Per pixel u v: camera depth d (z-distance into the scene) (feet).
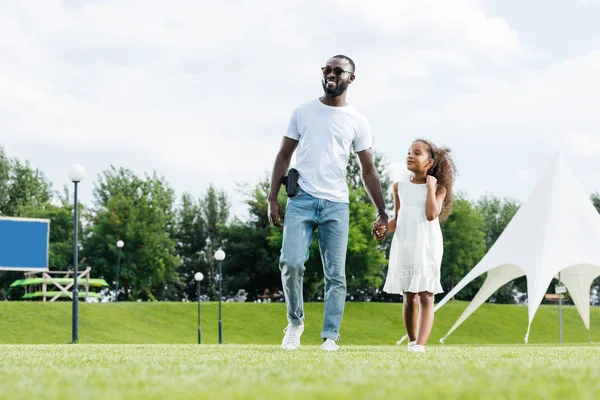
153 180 183.01
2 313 89.51
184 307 105.29
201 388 6.06
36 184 188.65
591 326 111.34
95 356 11.89
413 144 16.92
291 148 18.76
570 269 77.61
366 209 147.23
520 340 103.24
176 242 185.26
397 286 16.79
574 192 59.72
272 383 6.54
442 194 16.99
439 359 11.18
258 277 172.76
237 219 174.70
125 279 162.50
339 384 6.37
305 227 18.13
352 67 18.51
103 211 166.81
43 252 88.89
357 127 18.56
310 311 109.70
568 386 6.19
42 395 5.46
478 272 59.11
